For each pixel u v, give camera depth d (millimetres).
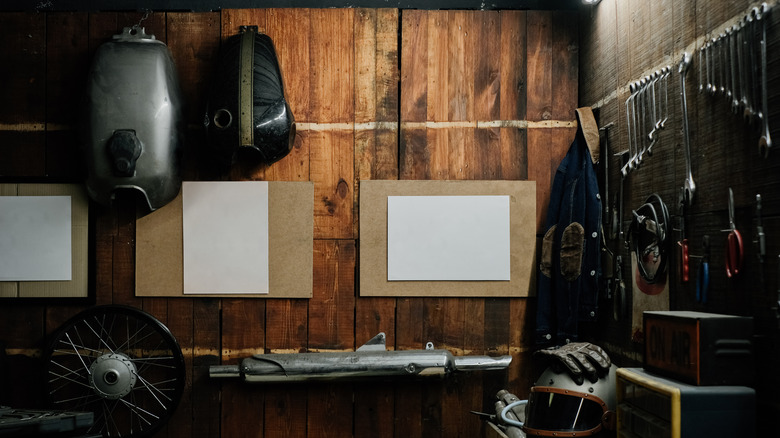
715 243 2033
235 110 2945
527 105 3258
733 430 1707
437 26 3254
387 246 3195
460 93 3246
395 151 3227
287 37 3230
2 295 3141
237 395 3160
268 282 3176
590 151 2959
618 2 2797
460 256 3195
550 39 3273
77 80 3197
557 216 3104
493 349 3199
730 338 1753
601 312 2988
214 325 3176
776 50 1731
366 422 3162
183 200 3166
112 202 3152
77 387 3143
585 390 2285
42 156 3180
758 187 1812
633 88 2611
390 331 3193
